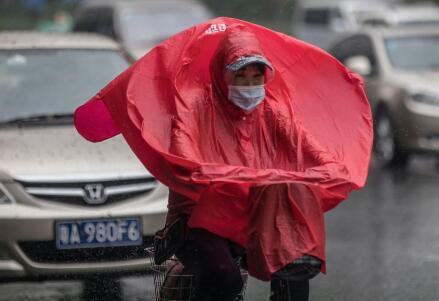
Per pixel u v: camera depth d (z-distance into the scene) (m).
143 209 15.33
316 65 11.20
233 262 9.94
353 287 16.67
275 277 9.53
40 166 15.55
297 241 9.47
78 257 15.14
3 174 15.27
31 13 81.69
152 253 11.26
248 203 9.64
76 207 15.30
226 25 10.88
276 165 10.57
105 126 11.22
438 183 28.42
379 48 33.91
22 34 20.73
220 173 9.63
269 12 83.50
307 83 11.25
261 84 10.34
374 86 32.91
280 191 9.52
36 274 14.96
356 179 10.79
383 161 32.34
